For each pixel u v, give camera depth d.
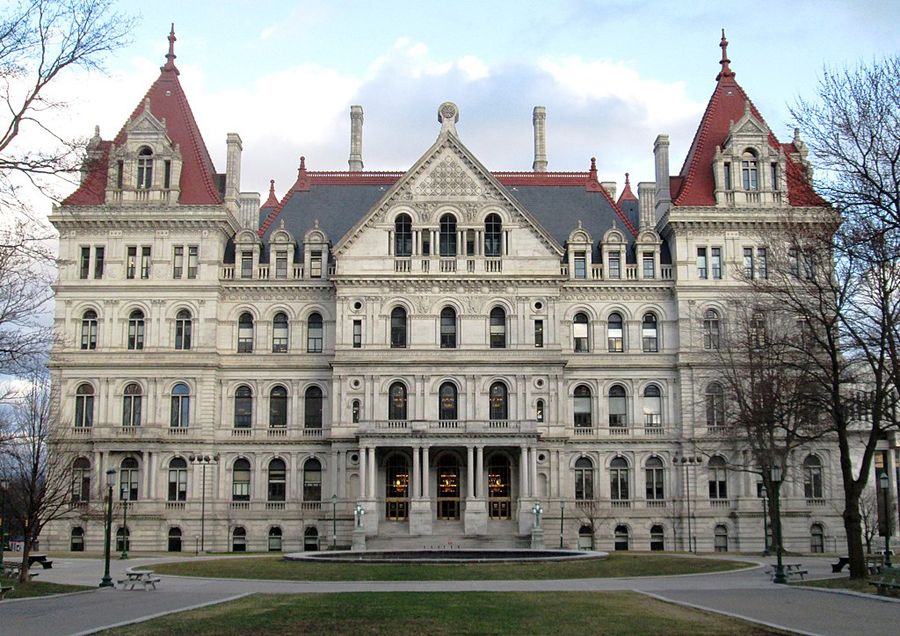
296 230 108.81
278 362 102.06
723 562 70.38
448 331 100.88
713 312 102.06
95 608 43.53
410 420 97.31
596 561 70.31
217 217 101.56
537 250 101.50
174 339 100.88
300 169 114.12
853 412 58.72
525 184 113.06
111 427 97.94
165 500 98.06
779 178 103.19
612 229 105.44
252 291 103.44
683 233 102.88
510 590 51.25
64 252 102.19
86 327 101.38
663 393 102.00
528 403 98.81
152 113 108.06
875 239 45.97
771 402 67.19
